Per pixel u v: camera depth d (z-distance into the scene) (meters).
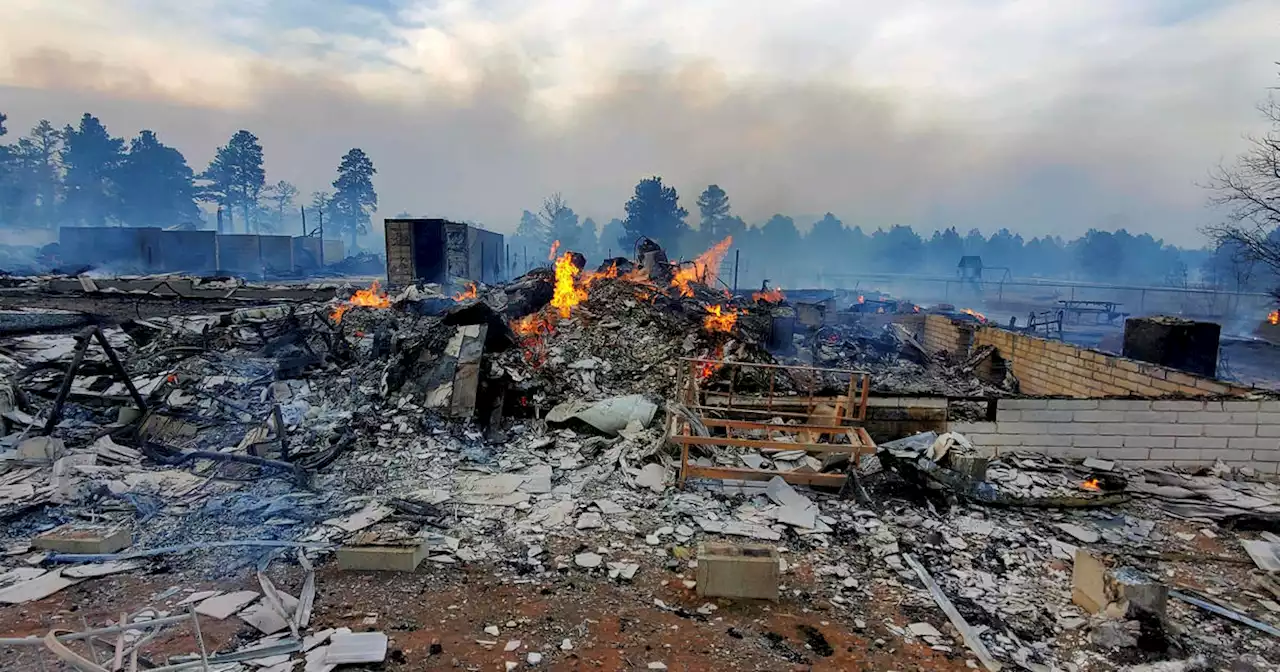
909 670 3.64
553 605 4.25
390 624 3.97
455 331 9.49
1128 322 10.75
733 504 6.00
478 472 6.77
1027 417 6.96
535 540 5.22
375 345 10.78
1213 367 10.08
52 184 70.31
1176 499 6.10
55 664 3.45
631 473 6.67
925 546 5.20
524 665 3.58
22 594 4.22
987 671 3.64
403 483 6.42
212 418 7.99
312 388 9.31
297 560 4.82
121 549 4.96
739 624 4.07
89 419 8.03
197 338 11.36
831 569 4.83
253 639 3.79
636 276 19.38
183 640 3.76
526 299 14.94
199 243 42.88
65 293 23.02
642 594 4.43
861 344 16.30
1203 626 4.09
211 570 4.66
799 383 10.30
